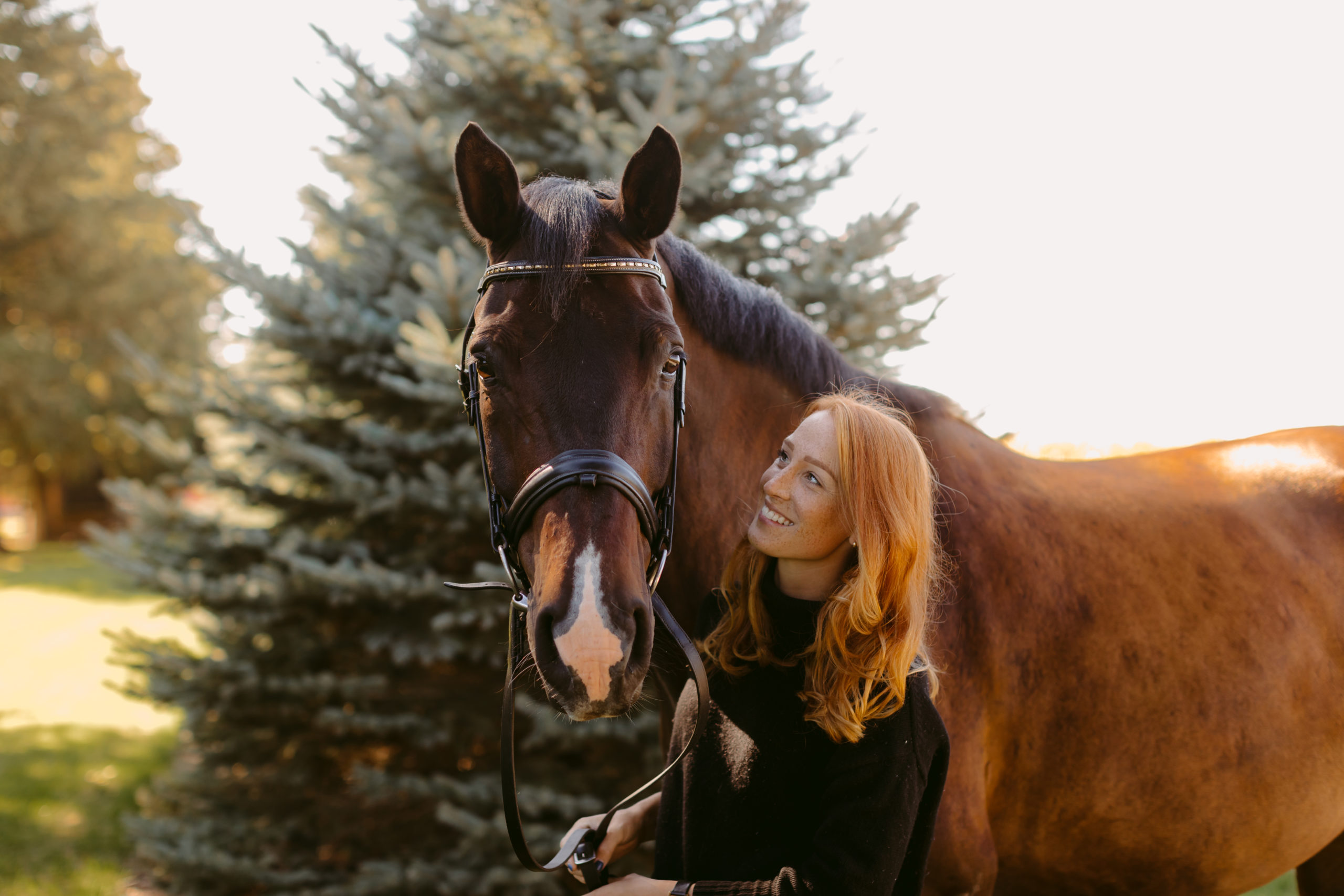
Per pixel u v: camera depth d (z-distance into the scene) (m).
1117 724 1.63
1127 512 1.81
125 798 4.77
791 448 1.20
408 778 3.20
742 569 1.26
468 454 3.31
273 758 3.67
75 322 17.59
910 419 1.62
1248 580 1.77
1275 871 1.81
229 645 3.57
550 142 3.50
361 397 3.48
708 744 1.21
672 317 1.38
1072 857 1.71
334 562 3.41
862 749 1.07
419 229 3.56
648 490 1.31
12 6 16.52
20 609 11.07
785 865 1.11
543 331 1.29
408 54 3.97
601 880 1.28
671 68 3.13
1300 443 2.06
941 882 1.52
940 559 1.52
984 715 1.59
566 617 1.14
